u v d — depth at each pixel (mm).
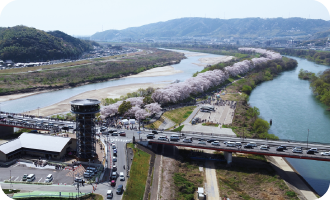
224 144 167750
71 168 140250
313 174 159000
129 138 178750
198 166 160875
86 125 145375
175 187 135750
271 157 179875
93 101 147625
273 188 139500
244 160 169000
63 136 170750
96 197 115188
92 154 149875
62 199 111812
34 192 114625
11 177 129125
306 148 161750
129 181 129875
